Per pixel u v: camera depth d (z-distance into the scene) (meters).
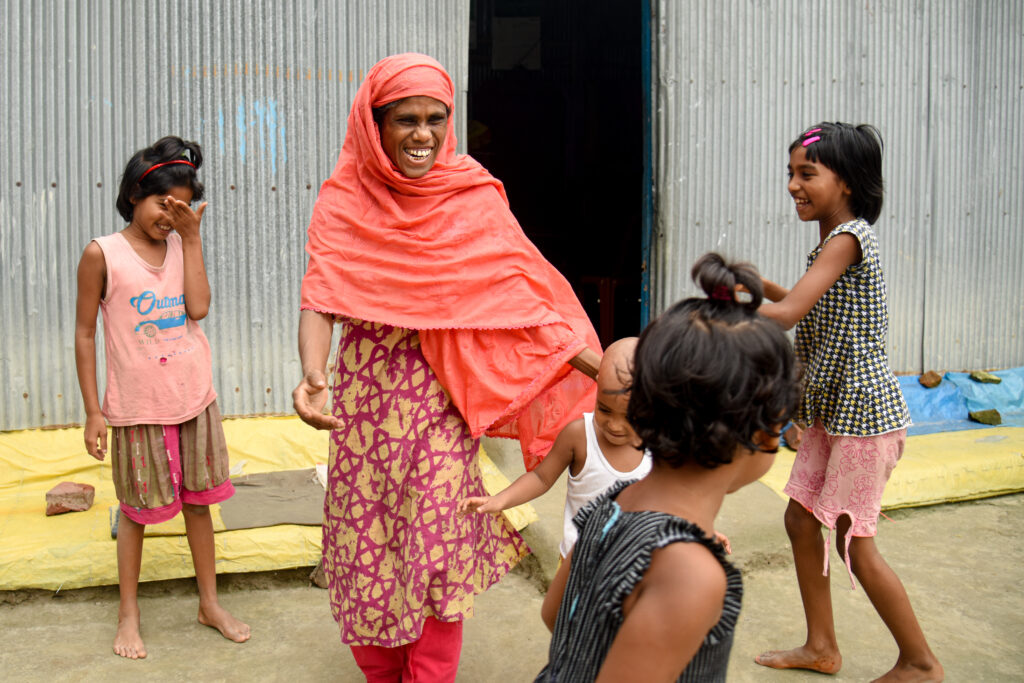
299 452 4.42
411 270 2.46
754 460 1.39
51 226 4.32
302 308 2.47
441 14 4.67
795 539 3.00
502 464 4.46
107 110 4.33
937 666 2.86
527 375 2.56
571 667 1.36
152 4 4.32
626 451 2.41
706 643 1.28
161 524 3.54
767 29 5.16
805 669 3.03
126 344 2.99
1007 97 5.80
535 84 10.15
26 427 4.36
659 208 5.09
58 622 3.28
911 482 4.45
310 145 4.58
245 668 3.00
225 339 4.56
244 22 4.43
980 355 5.97
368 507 2.52
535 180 10.44
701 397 1.22
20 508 3.81
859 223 2.69
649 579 1.24
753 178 5.24
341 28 4.54
